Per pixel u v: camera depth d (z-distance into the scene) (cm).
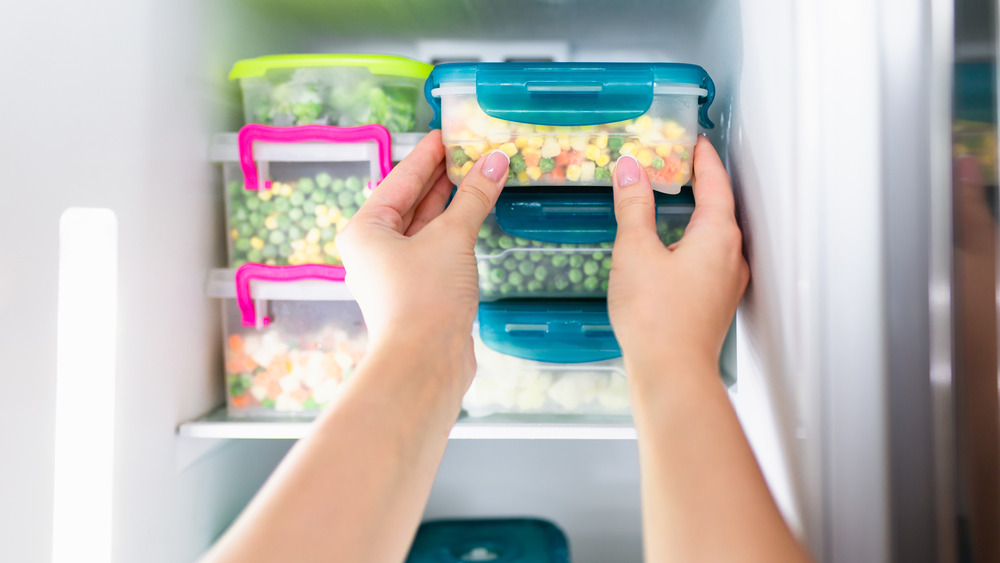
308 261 72
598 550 105
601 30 90
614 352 72
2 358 49
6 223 49
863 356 44
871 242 44
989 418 38
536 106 62
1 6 49
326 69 71
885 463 44
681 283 46
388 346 42
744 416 63
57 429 58
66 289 59
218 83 78
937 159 40
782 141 49
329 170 71
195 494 76
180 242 71
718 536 32
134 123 63
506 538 98
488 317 72
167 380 68
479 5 84
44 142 53
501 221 71
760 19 55
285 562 29
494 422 70
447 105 63
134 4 62
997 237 36
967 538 40
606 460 105
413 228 63
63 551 58
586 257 72
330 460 34
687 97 62
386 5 84
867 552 44
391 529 34
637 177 56
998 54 36
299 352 73
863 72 43
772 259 53
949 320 40
